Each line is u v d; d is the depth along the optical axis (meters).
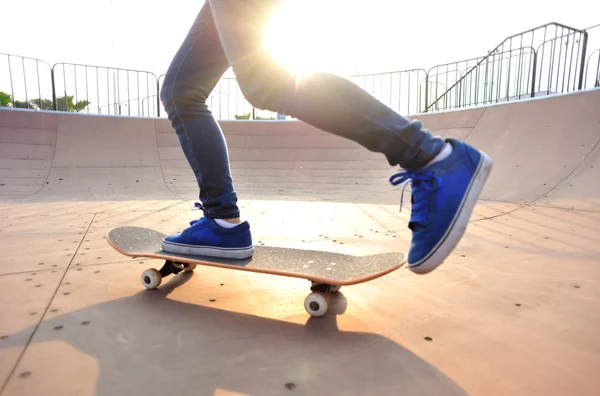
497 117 4.93
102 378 0.77
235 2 0.83
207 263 1.20
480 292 1.26
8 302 1.21
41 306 1.17
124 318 1.09
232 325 1.04
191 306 1.18
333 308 1.15
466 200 0.86
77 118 6.21
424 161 0.87
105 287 1.36
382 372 0.79
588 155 3.60
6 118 5.75
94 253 1.83
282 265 1.17
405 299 1.21
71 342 0.94
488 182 4.02
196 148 1.22
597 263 1.57
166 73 1.24
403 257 1.10
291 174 5.95
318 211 3.25
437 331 0.98
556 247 1.84
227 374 0.79
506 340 0.92
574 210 2.85
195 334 0.98
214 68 1.21
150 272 1.30
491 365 0.81
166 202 3.95
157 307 1.17
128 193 4.82
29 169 5.25
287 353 0.88
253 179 5.80
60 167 5.44
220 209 1.24
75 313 1.12
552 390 0.72
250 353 0.88
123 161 5.89
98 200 4.12
